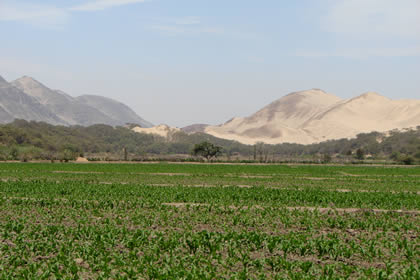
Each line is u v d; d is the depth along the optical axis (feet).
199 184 186.70
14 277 55.21
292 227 87.86
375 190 161.38
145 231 76.59
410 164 437.17
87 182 183.73
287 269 58.54
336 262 63.21
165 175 237.86
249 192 144.77
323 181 213.87
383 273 56.18
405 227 86.99
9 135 596.70
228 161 429.38
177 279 53.57
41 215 98.22
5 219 91.35
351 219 96.22
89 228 78.38
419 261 63.10
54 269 56.85
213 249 66.44
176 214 100.94
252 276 56.49
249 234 74.59
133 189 150.82
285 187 178.91
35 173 242.58
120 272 56.75
